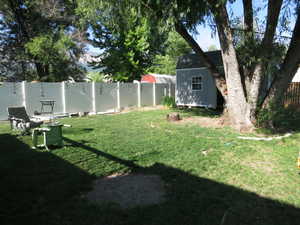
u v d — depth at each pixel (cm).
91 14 789
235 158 448
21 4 1641
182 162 423
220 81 804
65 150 498
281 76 682
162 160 436
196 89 1379
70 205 277
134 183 342
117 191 317
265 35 636
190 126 779
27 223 241
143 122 873
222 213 263
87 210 267
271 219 253
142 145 536
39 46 1368
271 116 699
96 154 471
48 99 1045
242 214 261
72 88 1120
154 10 673
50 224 240
